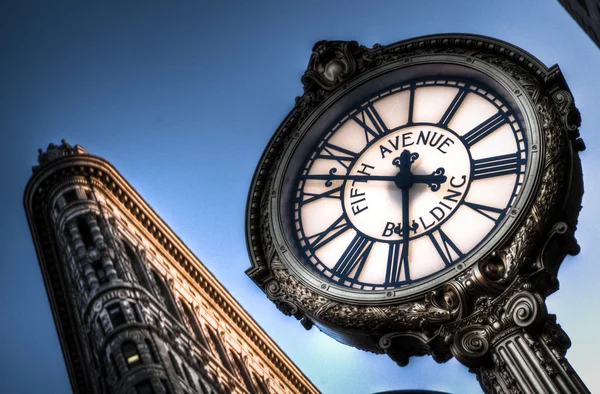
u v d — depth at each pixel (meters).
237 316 86.94
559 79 13.20
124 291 70.75
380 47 14.55
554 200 12.57
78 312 71.25
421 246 12.98
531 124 12.99
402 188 13.46
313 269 13.32
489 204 12.90
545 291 12.66
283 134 14.50
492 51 13.80
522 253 12.41
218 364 75.12
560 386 11.80
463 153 13.38
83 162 79.94
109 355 65.75
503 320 12.26
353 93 14.38
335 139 14.27
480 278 12.35
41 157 79.94
